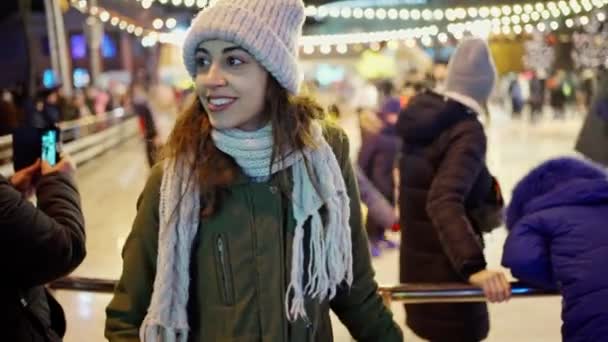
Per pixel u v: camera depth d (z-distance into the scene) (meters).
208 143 1.37
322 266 1.39
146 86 20.28
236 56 1.33
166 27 5.69
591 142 5.20
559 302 4.05
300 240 1.37
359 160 6.00
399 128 2.47
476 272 2.00
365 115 5.98
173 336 1.37
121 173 10.73
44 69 21.19
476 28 6.39
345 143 1.54
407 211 2.51
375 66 14.32
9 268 1.39
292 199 1.38
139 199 1.48
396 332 1.66
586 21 7.05
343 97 20.38
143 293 1.44
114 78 26.77
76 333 3.55
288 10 1.36
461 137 2.25
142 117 7.37
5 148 7.26
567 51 20.28
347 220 1.43
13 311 1.44
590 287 1.75
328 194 1.39
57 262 1.43
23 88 11.32
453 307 2.49
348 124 17.59
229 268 1.37
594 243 1.79
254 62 1.34
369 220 5.15
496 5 5.60
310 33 7.35
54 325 1.70
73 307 3.94
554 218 1.87
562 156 2.04
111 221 6.64
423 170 2.39
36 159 1.72
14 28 18.11
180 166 1.37
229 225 1.37
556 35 18.09
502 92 23.72
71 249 1.48
